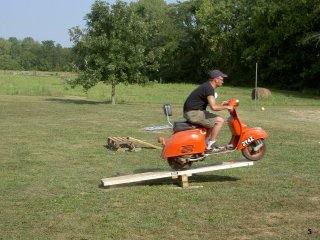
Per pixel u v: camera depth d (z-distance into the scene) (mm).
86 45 30078
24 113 23547
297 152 12406
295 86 60938
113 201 7664
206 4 77812
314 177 9383
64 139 14859
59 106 27828
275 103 34156
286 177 9383
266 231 6176
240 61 73188
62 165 10734
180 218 6727
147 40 31922
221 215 6852
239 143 8828
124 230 6223
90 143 14086
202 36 77500
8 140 14570
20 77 74250
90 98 36000
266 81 67438
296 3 54688
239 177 9430
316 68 54938
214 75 8500
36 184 8867
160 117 21969
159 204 7477
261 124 19672
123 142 12703
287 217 6766
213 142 8688
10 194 8125
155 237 5953
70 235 6055
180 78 84000
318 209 7172
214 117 8609
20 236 6016
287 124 19938
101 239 5906
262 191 8258
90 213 7004
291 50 60688
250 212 7012
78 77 30781
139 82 31406
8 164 10789
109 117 21859
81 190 8422
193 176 9547
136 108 27109
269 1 62000
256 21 64562
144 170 10109
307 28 54531
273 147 13273
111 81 30219
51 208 7270
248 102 34812
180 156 8617
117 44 29984
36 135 15719
